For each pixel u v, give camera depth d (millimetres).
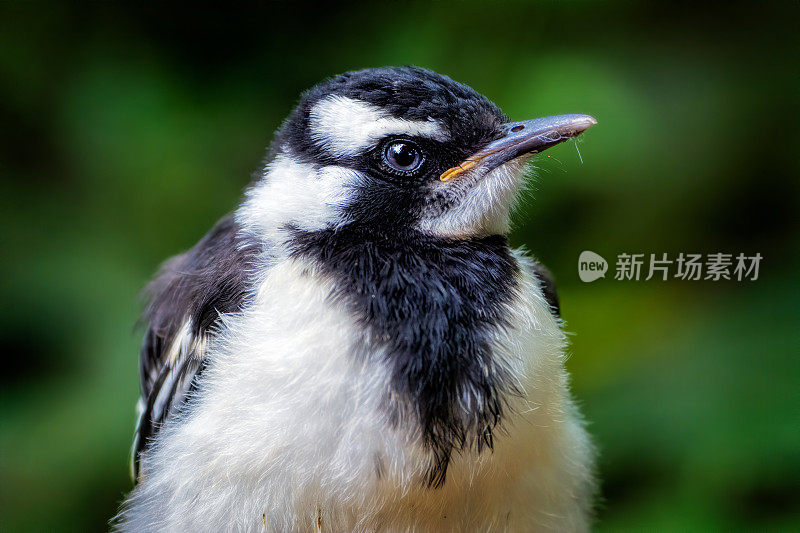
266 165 1065
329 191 1054
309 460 1043
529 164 1067
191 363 1058
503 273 1054
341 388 1042
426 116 1055
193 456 1050
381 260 1050
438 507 1049
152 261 1126
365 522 1048
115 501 1108
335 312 1045
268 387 1044
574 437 1064
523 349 1050
